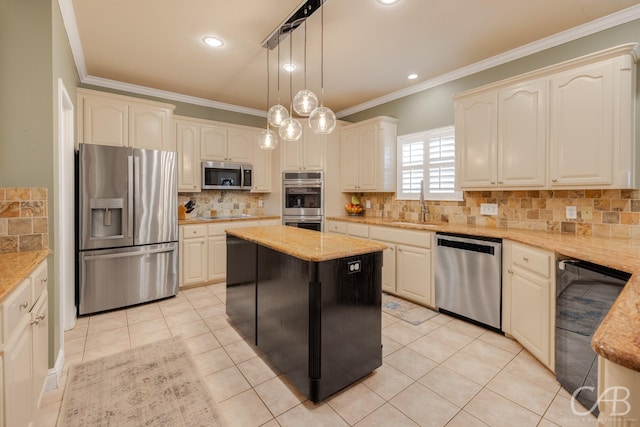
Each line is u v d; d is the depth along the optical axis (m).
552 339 1.93
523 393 1.80
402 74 3.44
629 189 2.24
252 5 2.22
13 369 1.16
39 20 1.81
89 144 2.87
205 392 1.83
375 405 1.72
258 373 2.03
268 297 2.16
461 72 3.29
